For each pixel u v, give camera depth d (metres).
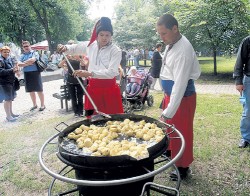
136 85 6.79
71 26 27.70
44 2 23.25
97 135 2.17
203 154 3.76
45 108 7.46
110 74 2.88
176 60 2.56
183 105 2.81
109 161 1.66
